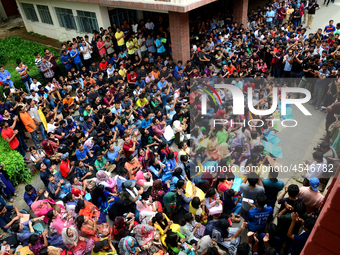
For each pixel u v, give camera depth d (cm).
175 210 619
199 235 564
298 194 541
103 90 1193
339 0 2233
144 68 1207
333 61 933
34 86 1087
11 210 685
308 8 1736
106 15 1467
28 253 559
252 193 563
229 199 598
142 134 845
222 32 1501
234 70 1091
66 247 592
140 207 607
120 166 795
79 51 1343
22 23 2259
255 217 518
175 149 873
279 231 504
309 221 425
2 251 550
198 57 1305
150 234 536
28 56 1569
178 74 1166
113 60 1348
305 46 1198
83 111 964
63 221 621
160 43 1367
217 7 1844
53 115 1002
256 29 1560
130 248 523
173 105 963
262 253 481
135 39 1384
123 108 1005
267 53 1262
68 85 1170
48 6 1730
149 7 1174
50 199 660
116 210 617
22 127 920
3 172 721
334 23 1786
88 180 704
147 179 713
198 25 1496
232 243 553
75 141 848
